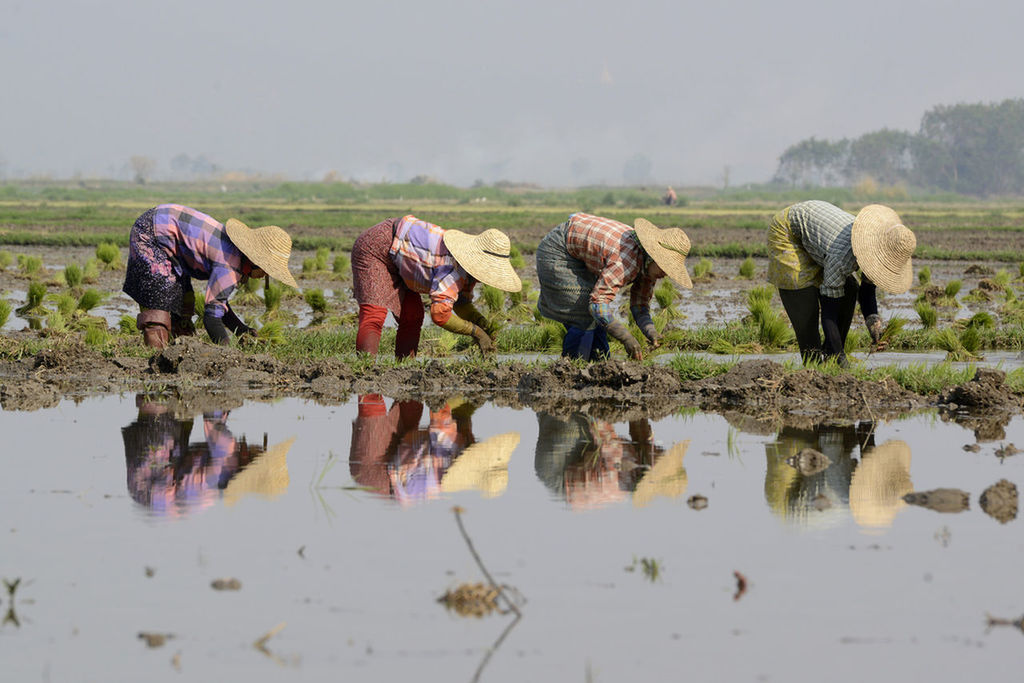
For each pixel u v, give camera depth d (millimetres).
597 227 24328
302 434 18594
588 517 13336
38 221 112188
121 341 29656
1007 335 32406
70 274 49344
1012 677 8859
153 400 22328
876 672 8945
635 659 9156
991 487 14305
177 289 26906
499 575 11164
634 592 10703
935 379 23734
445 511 13602
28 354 27891
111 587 10789
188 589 10742
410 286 25922
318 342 29750
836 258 24500
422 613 10164
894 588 10852
